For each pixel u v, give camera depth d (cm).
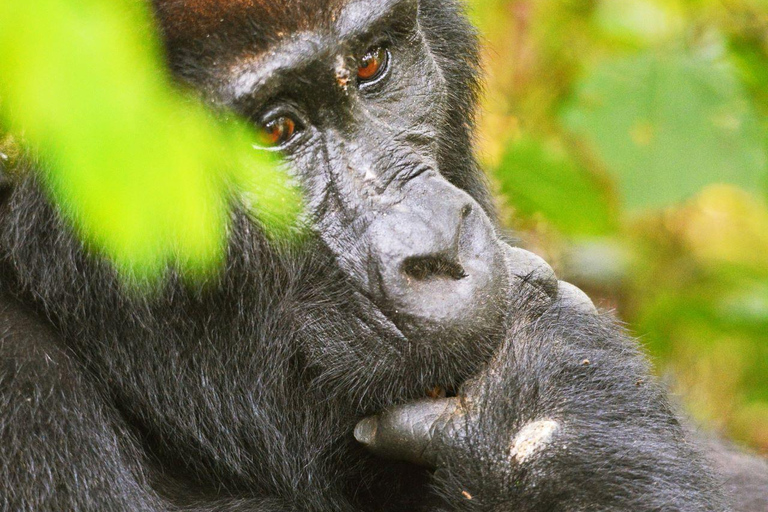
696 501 488
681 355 1029
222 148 475
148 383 544
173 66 458
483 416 498
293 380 546
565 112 927
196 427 556
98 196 225
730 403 999
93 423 509
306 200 502
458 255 485
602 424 499
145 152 230
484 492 484
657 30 1083
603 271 1049
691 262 1105
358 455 572
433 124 555
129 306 516
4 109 470
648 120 906
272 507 552
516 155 962
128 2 415
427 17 626
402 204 499
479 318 482
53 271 509
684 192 895
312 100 494
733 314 1049
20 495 465
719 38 1064
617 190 907
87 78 220
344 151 505
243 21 465
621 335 609
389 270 488
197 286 511
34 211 497
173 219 470
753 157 898
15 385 484
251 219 500
